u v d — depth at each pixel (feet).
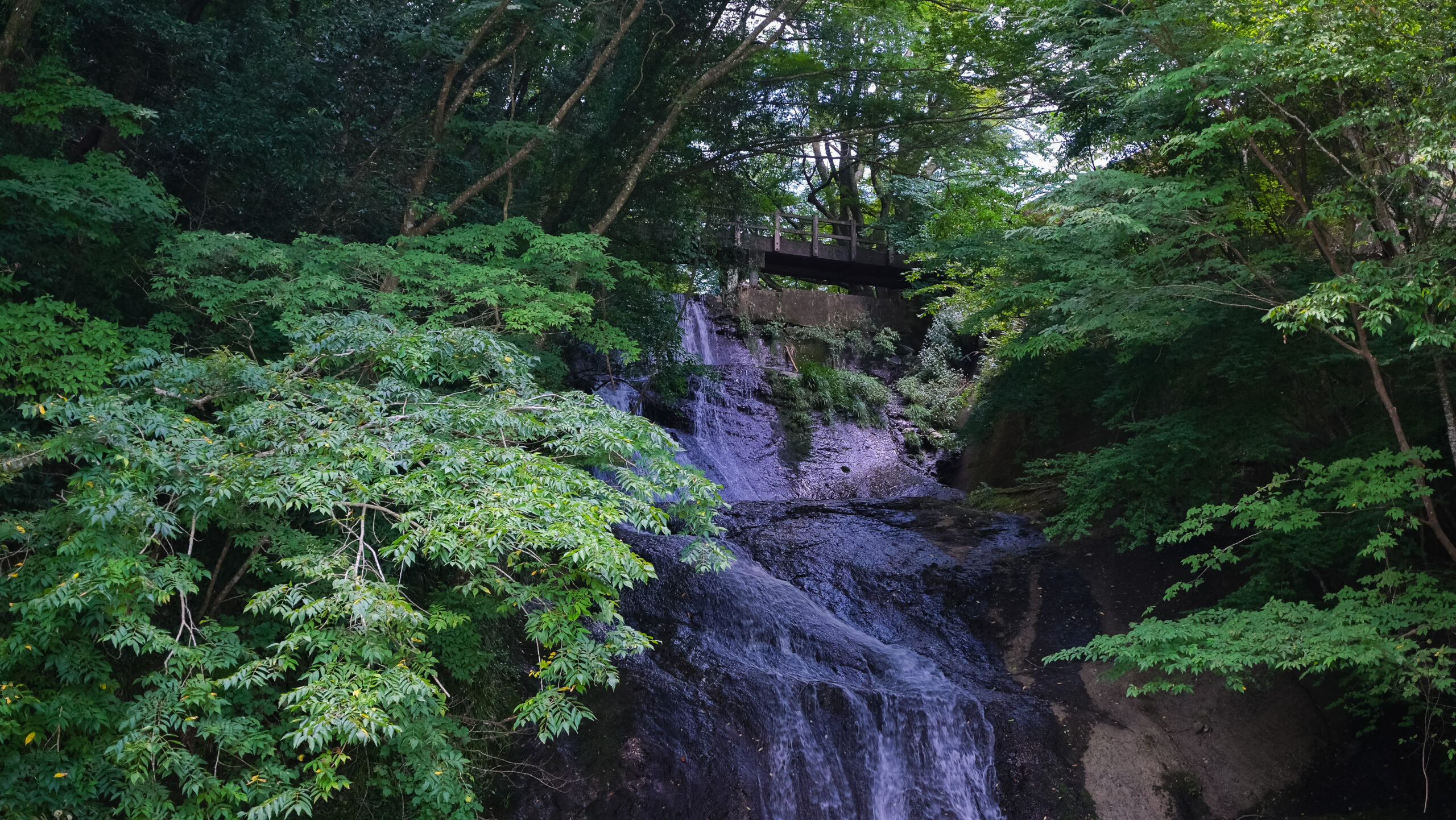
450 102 50.62
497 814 32.55
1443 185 34.06
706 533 27.02
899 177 90.38
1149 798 37.78
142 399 25.70
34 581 23.58
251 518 27.04
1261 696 41.29
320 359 27.78
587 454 27.99
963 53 61.72
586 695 36.65
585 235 38.55
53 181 30.14
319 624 23.89
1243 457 41.52
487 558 22.38
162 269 34.60
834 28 59.41
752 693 38.09
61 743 24.94
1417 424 35.78
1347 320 35.99
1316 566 39.45
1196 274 37.76
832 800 36.45
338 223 44.52
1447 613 29.19
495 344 28.40
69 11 37.24
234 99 38.91
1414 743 38.37
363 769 30.94
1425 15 30.45
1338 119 30.55
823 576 50.06
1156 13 36.40
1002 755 39.06
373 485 24.09
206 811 24.57
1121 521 43.24
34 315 27.91
